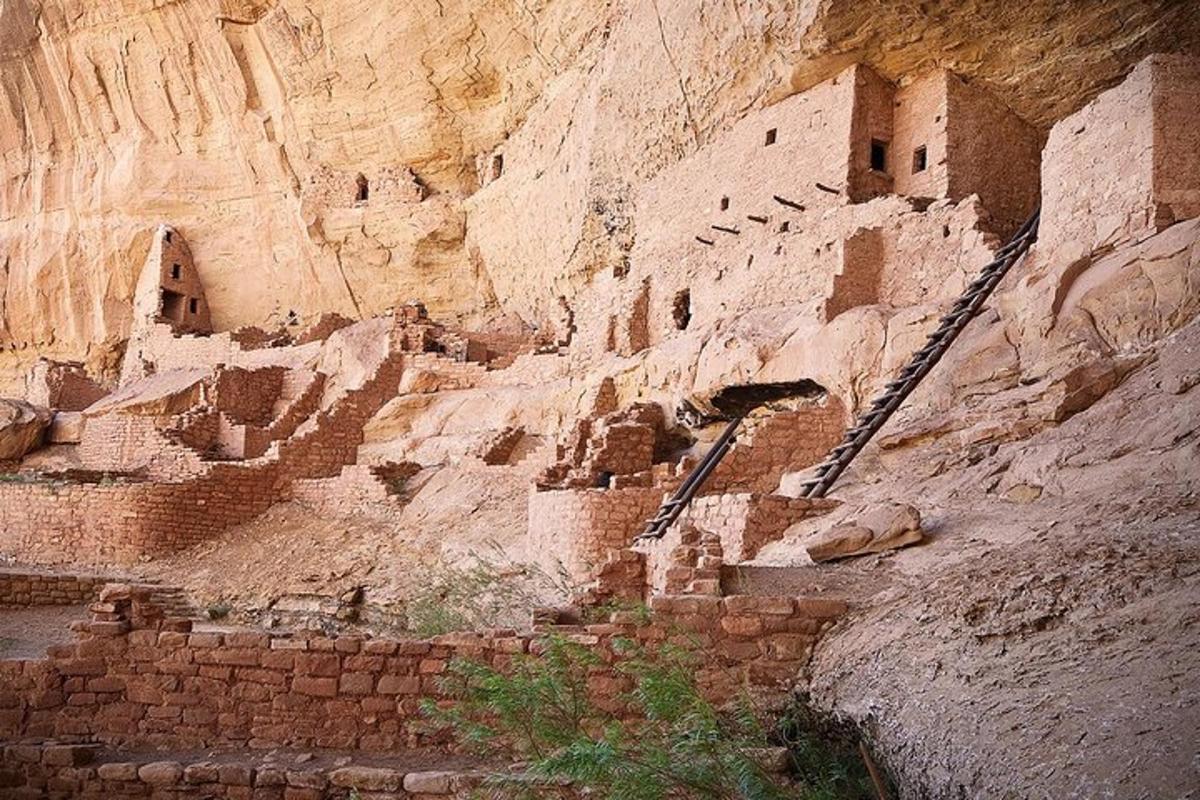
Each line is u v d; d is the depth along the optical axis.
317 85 29.86
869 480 11.49
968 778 4.80
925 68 17.02
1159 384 9.95
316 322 29.61
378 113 29.53
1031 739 4.78
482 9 26.09
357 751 7.24
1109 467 9.11
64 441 26.67
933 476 10.78
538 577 13.64
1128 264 11.40
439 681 7.04
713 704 6.90
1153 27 15.46
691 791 5.31
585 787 5.71
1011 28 15.94
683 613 7.14
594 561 13.26
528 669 6.72
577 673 6.93
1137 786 4.11
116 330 34.09
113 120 33.75
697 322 19.00
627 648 6.69
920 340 13.50
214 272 33.34
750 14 17.56
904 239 15.23
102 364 34.28
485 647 7.30
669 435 17.48
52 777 6.90
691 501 11.91
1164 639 5.21
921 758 5.21
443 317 30.22
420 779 6.42
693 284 19.31
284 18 29.48
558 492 13.98
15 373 35.38
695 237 19.53
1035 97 17.02
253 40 31.06
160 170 33.38
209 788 6.71
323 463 21.78
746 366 15.71
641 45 20.72
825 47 16.78
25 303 35.25
